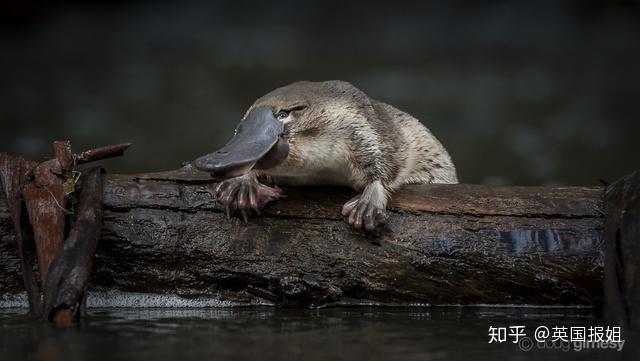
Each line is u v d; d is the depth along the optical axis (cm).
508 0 5588
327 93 1034
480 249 1002
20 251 962
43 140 2302
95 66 3953
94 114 2798
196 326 916
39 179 973
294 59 4162
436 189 1043
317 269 1005
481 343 863
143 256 1005
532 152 2275
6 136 2348
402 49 4569
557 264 998
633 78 3584
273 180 1065
